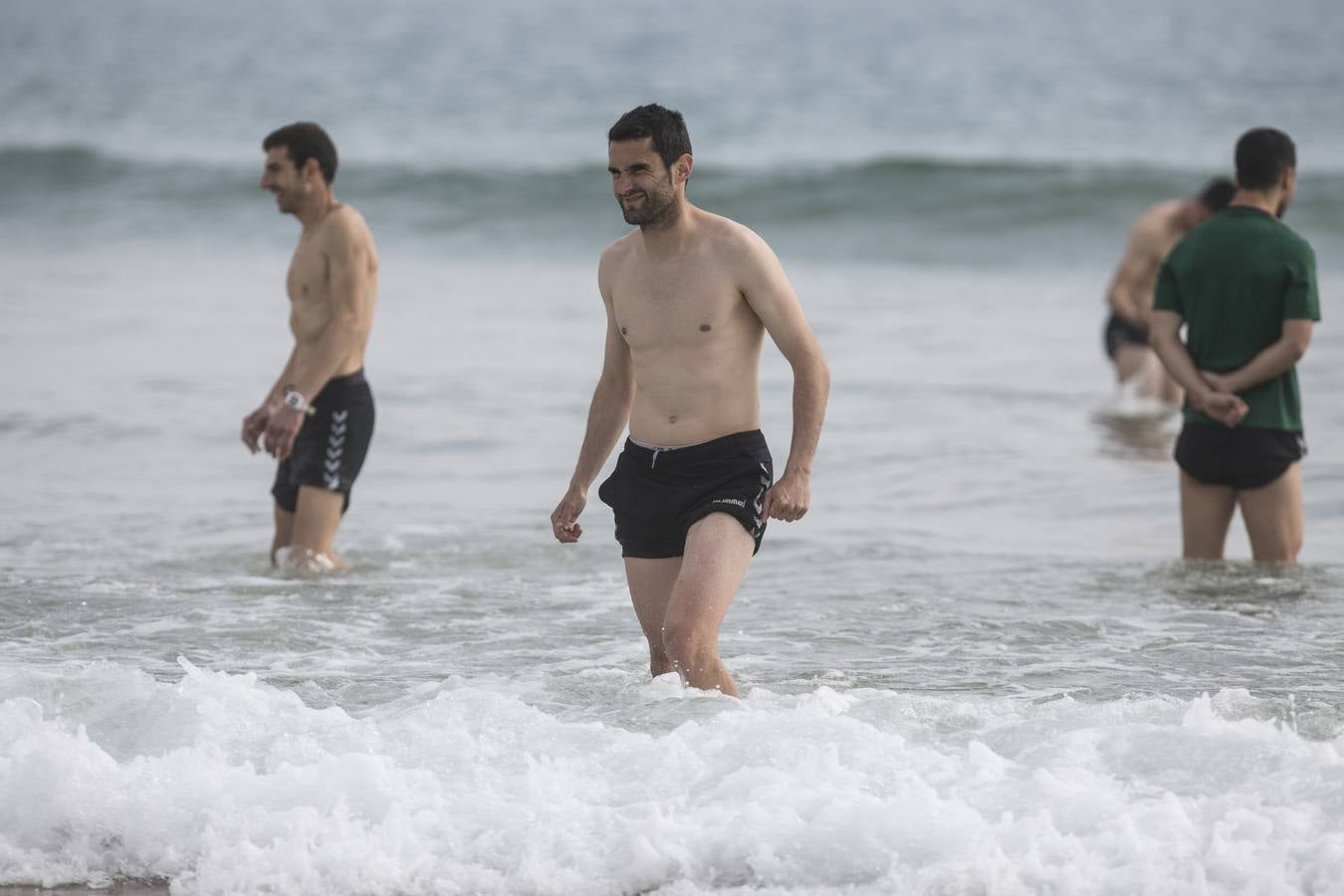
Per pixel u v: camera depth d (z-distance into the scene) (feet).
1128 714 42.27
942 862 33.53
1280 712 44.16
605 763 39.50
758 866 34.19
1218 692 49.34
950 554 77.66
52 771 38.70
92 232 262.47
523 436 113.80
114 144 372.79
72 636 57.82
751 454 47.93
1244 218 72.02
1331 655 55.21
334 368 72.43
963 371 145.48
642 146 46.91
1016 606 64.69
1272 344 71.92
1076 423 121.80
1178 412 127.13
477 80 504.02
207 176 301.02
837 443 112.68
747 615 63.05
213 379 133.59
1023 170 281.54
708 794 37.11
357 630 59.62
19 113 431.84
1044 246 253.44
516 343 157.07
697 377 47.91
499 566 75.25
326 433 73.56
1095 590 68.03
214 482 96.94
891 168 282.15
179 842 36.73
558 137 383.45
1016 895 32.63
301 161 73.15
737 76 512.63
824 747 39.11
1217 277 71.97
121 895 35.42
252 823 36.73
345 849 35.65
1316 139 364.38
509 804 37.14
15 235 258.37
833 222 267.18
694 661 45.80
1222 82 487.20
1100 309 193.88
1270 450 71.97
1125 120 409.28
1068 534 85.20
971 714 43.60
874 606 64.64
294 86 493.77
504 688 48.65
